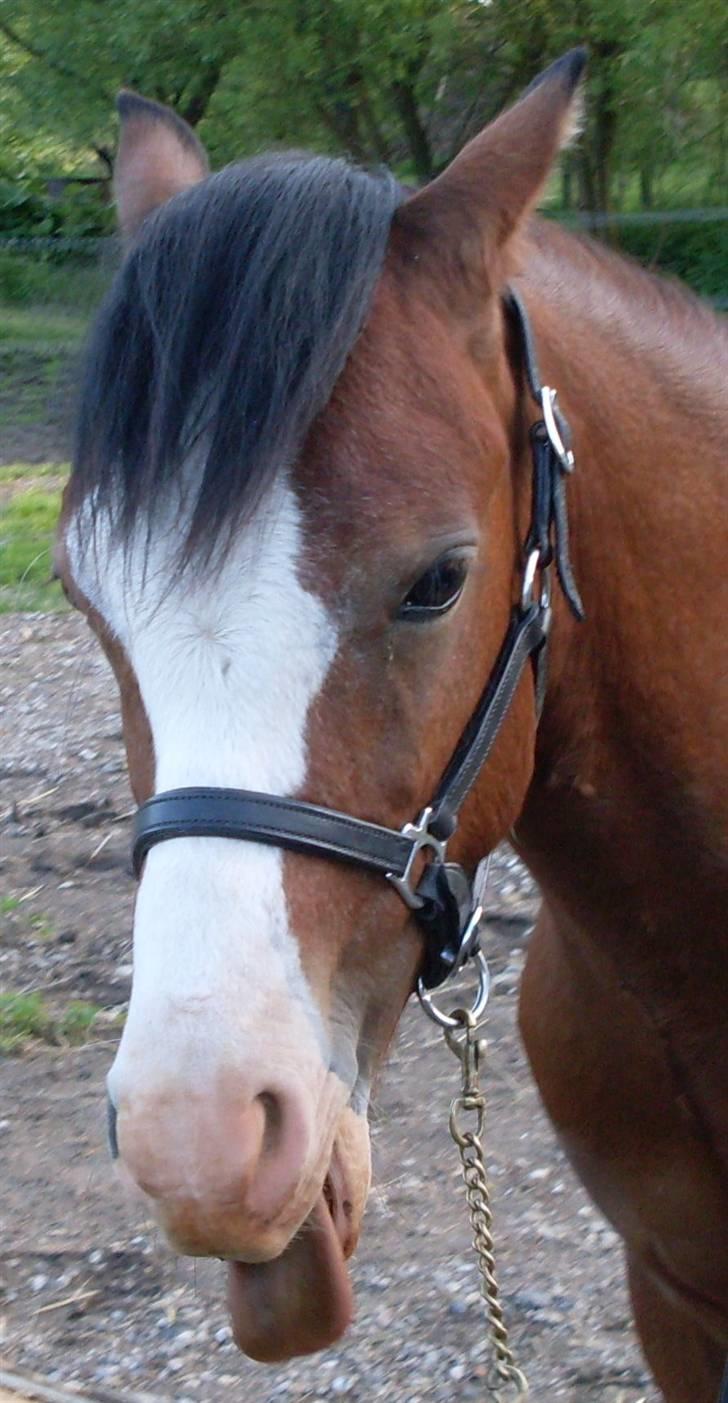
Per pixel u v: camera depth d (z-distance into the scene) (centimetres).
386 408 152
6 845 539
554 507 173
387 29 1270
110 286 162
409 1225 334
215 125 1426
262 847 147
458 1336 303
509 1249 325
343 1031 155
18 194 1684
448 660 157
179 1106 138
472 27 1319
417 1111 373
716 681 192
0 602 805
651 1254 214
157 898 146
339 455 149
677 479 191
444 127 1423
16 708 663
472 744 163
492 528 162
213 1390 296
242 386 146
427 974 172
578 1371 291
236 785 146
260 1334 162
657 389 192
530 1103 373
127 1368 303
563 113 168
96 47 1414
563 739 186
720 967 196
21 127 1564
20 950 471
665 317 202
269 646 147
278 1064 142
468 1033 186
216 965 143
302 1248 158
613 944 198
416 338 158
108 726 637
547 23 1284
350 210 156
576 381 184
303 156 167
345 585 148
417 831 157
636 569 186
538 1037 215
